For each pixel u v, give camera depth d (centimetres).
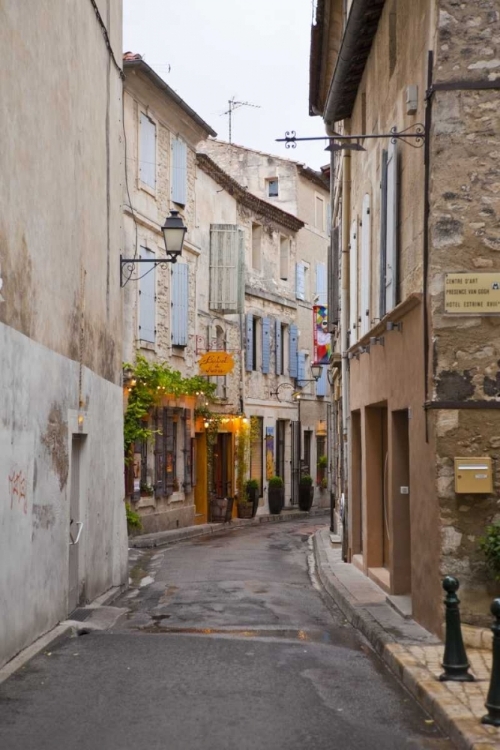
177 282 2628
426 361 963
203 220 2906
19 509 823
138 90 2352
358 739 614
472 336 934
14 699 688
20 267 838
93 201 1234
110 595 1295
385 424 1491
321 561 1741
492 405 923
